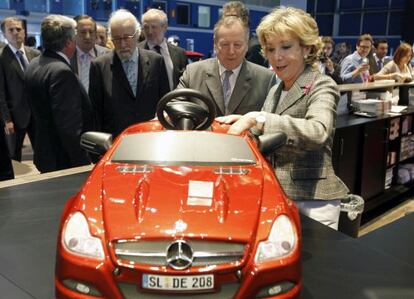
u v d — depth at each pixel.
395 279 1.65
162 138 1.78
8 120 4.83
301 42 1.85
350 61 6.57
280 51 1.85
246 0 9.31
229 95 2.75
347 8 15.12
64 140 3.10
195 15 9.43
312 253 1.81
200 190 1.46
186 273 1.21
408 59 6.50
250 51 4.84
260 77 2.75
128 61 3.44
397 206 5.06
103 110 3.49
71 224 1.34
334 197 1.95
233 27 2.55
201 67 2.80
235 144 1.76
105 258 1.24
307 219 2.01
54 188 2.61
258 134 1.99
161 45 4.31
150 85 3.49
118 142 1.79
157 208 1.36
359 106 4.55
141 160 1.66
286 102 1.94
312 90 1.89
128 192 1.44
